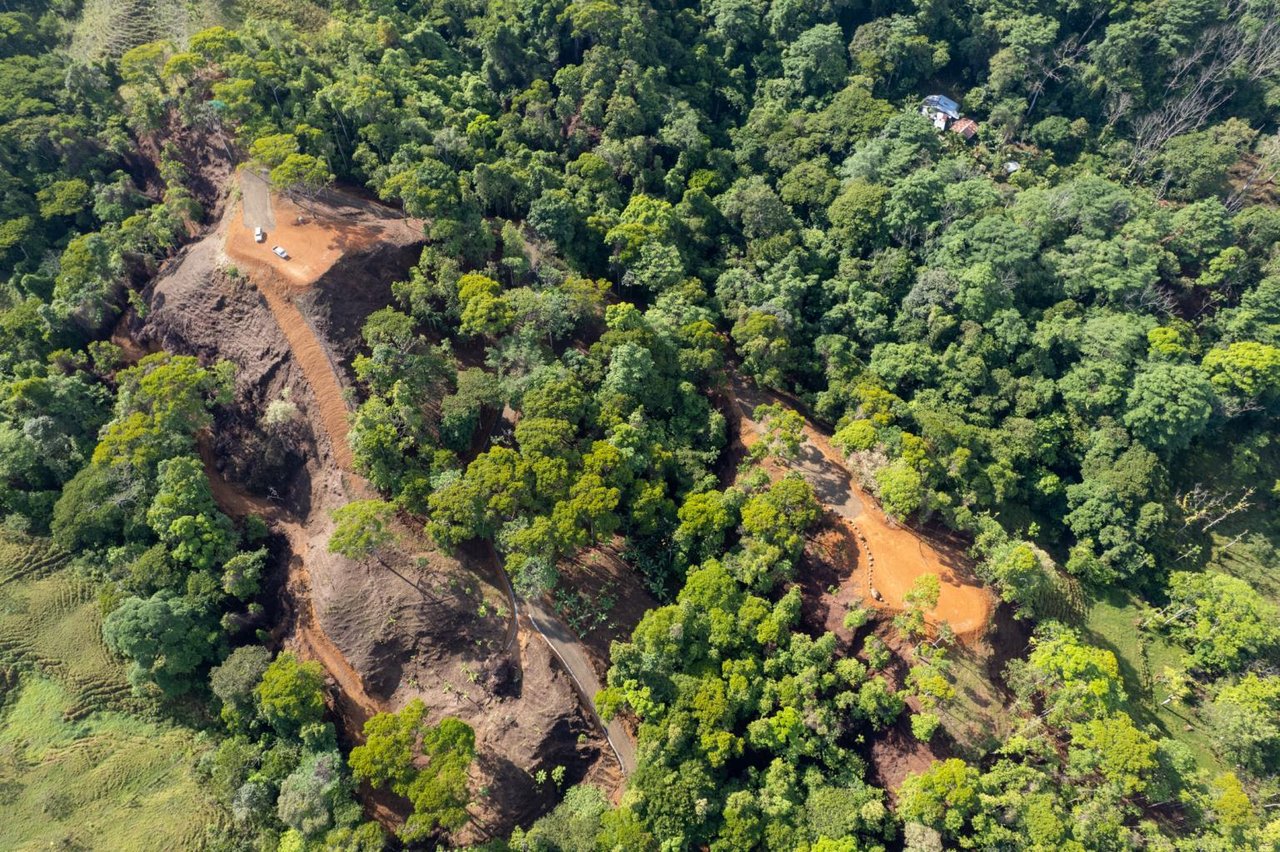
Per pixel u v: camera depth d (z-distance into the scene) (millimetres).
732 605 89062
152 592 91750
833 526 99062
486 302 102312
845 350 116312
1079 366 116375
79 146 124625
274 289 104812
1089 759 80688
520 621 92000
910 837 77062
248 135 114250
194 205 115375
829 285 123750
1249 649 97875
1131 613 107875
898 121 141750
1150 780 80562
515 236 115688
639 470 97312
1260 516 117688
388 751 76750
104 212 117875
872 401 105500
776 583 95438
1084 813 78125
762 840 78938
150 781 86625
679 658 86000
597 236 123750
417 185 111688
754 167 145625
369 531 87562
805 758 85438
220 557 92375
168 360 102625
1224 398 115875
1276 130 149750
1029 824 76062
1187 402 108438
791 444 101000
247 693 85500
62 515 94000
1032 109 159000
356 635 90250
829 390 112688
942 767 79875
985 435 110500
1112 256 122438
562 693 87438
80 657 92812
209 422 100875
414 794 74875
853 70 159000
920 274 122500
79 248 111375
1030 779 80250
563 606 91812
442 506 87312
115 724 90062
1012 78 154750
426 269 111188
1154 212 132375
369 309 107250
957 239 123125
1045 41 153500
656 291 121000
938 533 100312
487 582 93875
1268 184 143375
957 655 90312
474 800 82750
